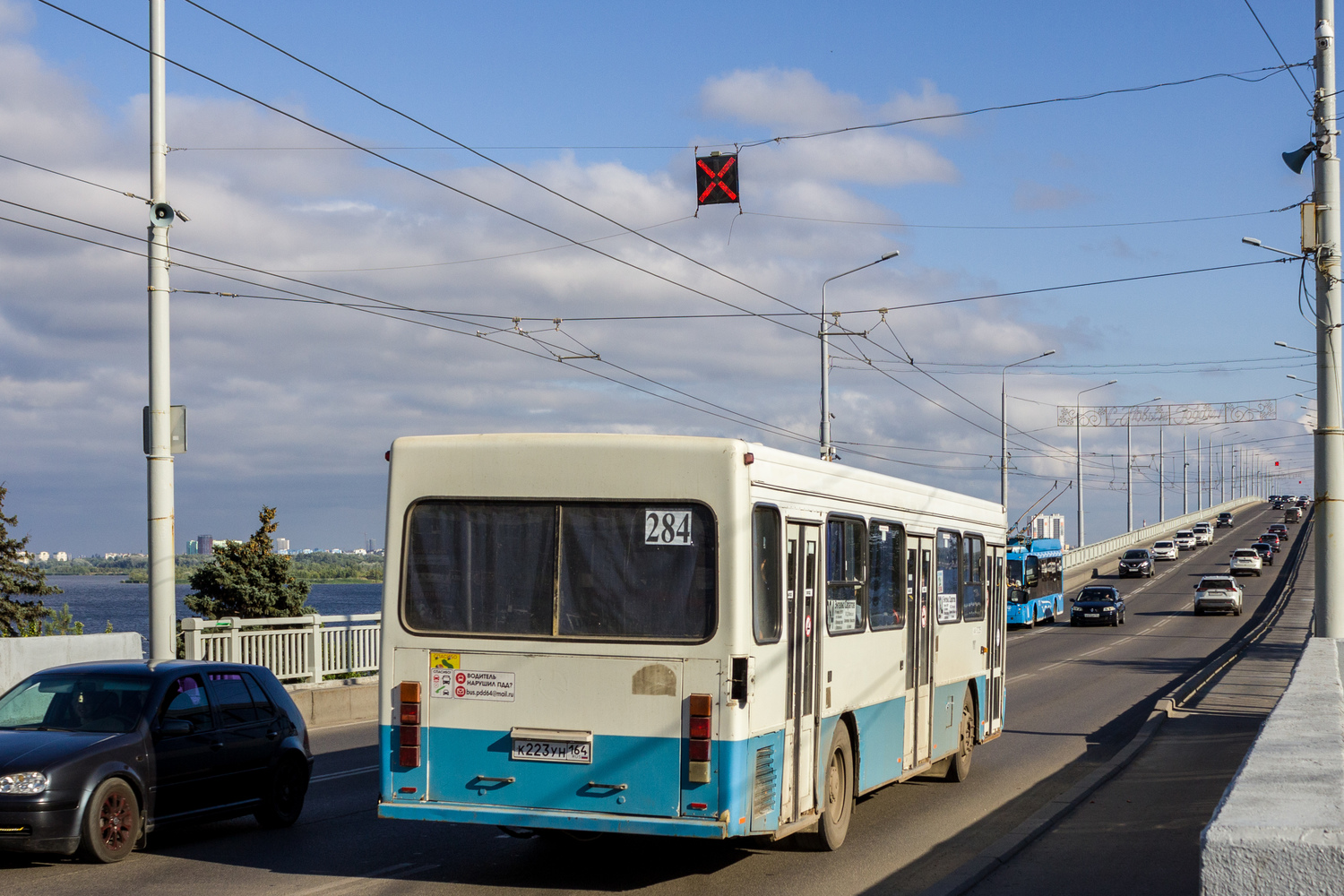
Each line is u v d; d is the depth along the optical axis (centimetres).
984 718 1511
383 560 902
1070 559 8056
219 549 3384
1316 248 1719
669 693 828
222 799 1046
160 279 1552
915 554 1242
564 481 869
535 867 946
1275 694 2164
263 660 1853
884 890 873
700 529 840
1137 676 3058
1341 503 1688
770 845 1031
